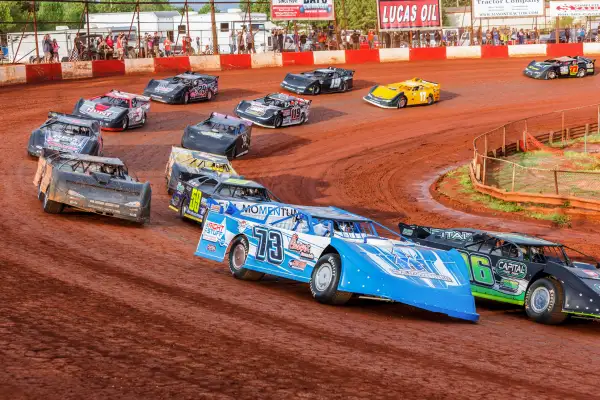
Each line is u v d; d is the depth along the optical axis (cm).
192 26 6062
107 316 811
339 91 4384
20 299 859
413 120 3900
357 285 998
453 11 8338
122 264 1230
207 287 1090
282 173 2870
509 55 5612
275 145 3300
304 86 4203
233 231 1221
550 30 6719
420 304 998
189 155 2281
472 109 4175
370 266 1004
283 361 691
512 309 1298
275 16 5256
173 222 1900
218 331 791
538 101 4381
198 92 3891
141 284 1054
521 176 2856
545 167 3016
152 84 3856
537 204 2395
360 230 1126
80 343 686
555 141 3622
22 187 2086
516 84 4781
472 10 5875
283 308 980
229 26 6062
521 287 1208
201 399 558
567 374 770
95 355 650
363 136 3556
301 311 972
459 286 1059
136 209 1714
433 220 2272
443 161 3203
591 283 1134
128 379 592
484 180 2686
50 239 1409
